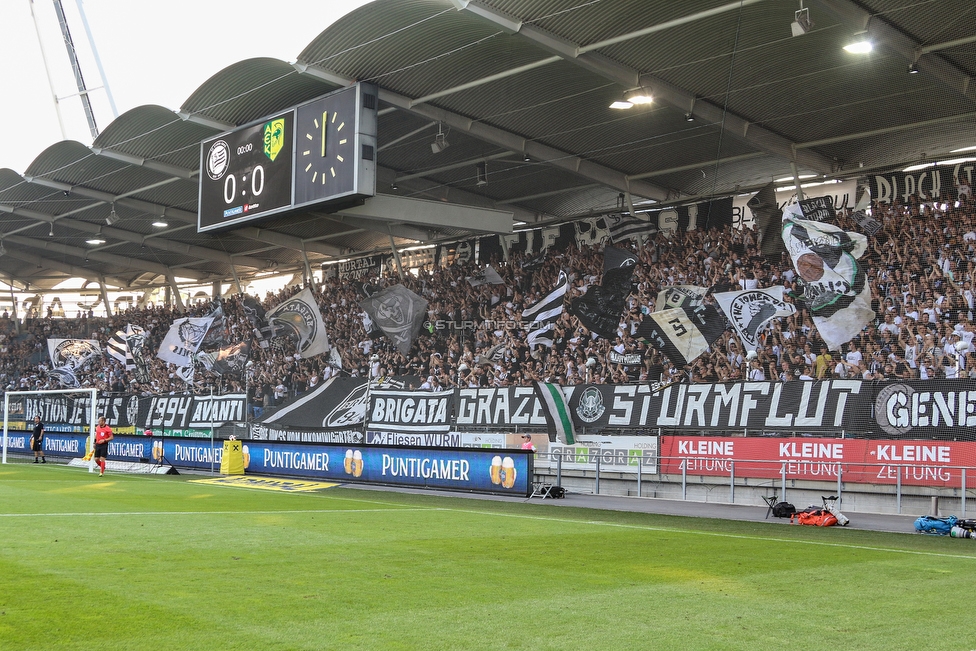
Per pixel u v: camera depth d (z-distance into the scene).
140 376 40.44
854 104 21.67
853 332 22.52
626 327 27.19
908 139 23.77
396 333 31.94
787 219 23.92
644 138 24.69
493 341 30.53
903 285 22.67
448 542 11.69
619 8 17.33
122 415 33.66
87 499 16.89
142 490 19.89
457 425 25.88
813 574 9.67
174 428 31.80
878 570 10.09
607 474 22.25
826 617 7.33
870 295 22.48
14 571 8.53
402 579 8.67
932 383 18.17
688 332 25.33
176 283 47.09
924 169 23.97
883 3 16.61
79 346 42.44
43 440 34.41
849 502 18.30
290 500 18.16
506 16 17.73
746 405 20.92
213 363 36.84
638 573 9.43
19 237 40.25
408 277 34.53
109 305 48.72
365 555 10.26
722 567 10.04
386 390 28.22
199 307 41.81
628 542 12.22
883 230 23.59
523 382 28.50
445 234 34.59
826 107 21.91
